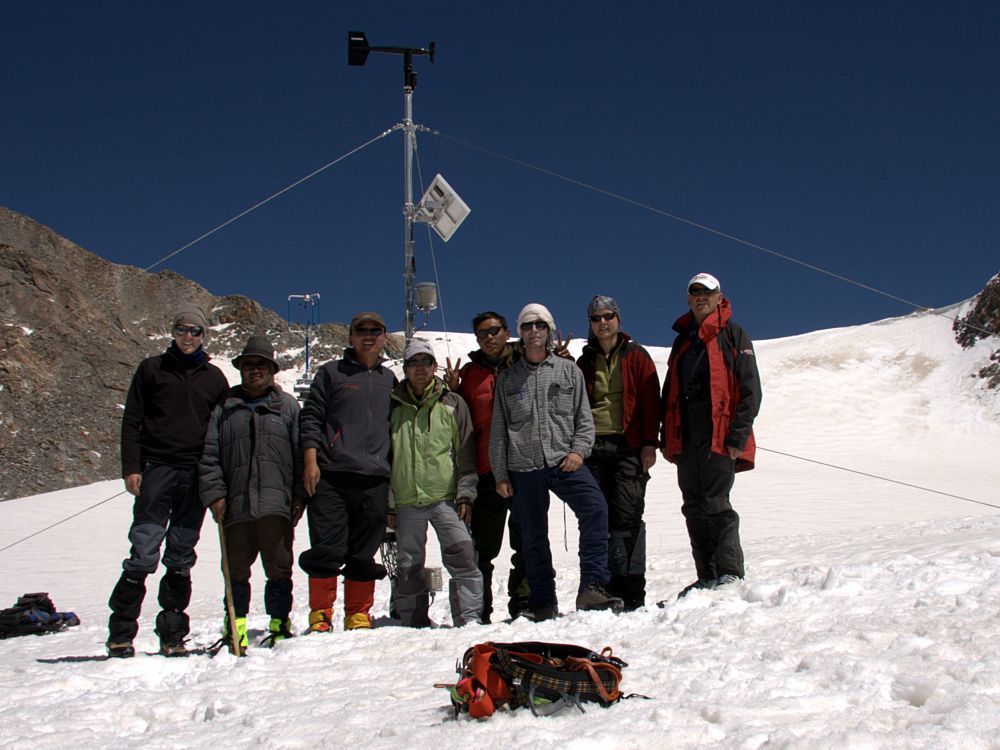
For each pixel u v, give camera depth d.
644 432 6.39
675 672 3.83
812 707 3.22
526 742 3.04
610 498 6.44
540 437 6.08
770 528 21.97
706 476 6.03
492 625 5.36
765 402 62.50
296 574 17.34
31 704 4.57
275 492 6.18
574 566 12.15
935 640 3.83
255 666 4.91
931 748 2.75
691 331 6.27
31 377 72.44
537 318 6.12
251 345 6.29
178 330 6.17
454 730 3.27
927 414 59.81
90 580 18.81
